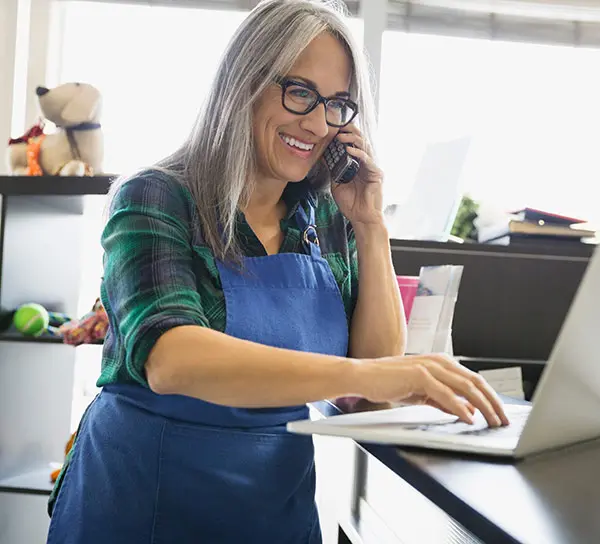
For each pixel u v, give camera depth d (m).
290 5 1.17
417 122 2.59
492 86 2.61
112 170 2.44
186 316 0.89
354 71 1.23
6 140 2.40
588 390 0.59
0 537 1.95
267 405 0.82
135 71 2.51
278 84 1.16
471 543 0.66
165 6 2.49
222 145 1.14
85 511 1.04
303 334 1.11
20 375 2.02
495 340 1.90
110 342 1.12
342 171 1.26
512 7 2.55
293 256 1.18
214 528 1.04
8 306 1.96
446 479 0.53
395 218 2.07
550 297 1.90
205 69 2.51
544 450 0.62
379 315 1.26
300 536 1.13
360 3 2.51
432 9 2.57
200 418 1.04
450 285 1.61
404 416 0.80
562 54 2.62
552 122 2.61
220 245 1.09
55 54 2.51
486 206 2.05
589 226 1.91
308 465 1.13
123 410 1.06
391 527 1.01
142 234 0.98
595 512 0.45
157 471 1.02
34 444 2.12
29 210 2.03
